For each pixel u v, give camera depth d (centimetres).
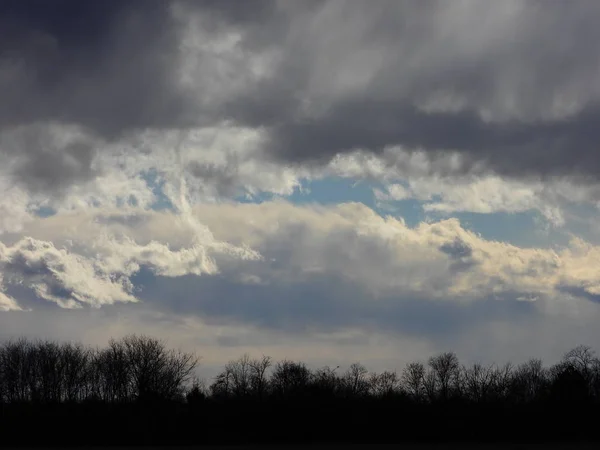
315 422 16612
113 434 15700
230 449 14938
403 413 16962
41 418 15975
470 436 16650
